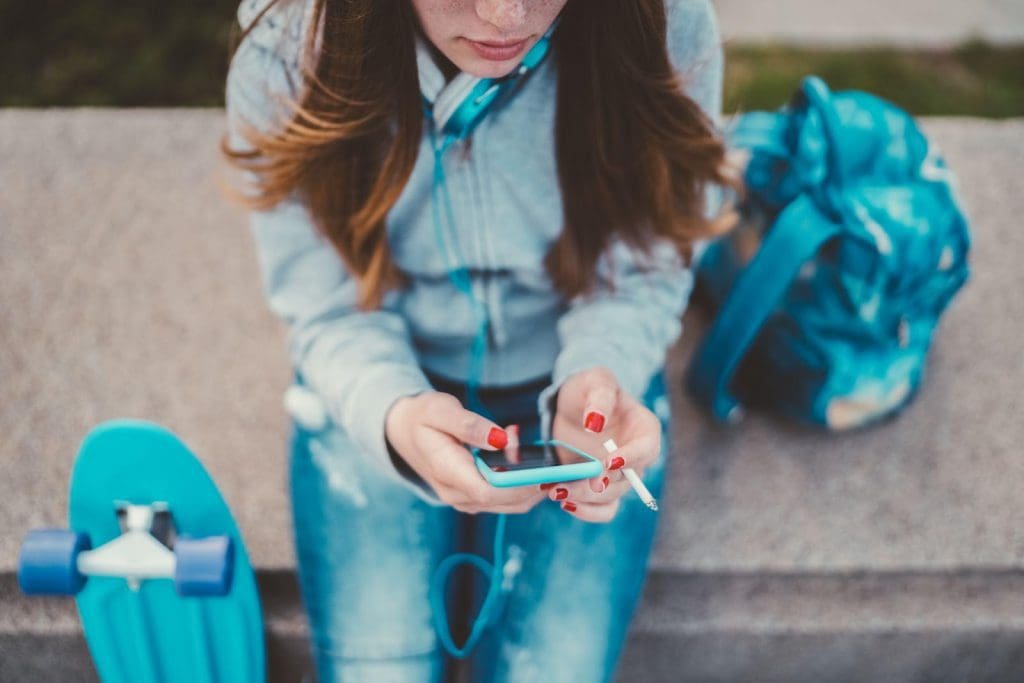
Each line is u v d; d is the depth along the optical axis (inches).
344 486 52.5
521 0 36.8
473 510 44.8
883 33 115.8
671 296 54.1
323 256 50.8
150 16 107.8
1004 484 63.9
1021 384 69.6
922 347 62.6
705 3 45.6
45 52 104.3
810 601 60.2
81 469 47.1
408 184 46.8
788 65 109.7
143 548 46.7
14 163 79.3
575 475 39.4
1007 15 119.5
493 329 52.5
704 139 48.0
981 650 61.2
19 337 68.1
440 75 43.5
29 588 46.1
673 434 65.5
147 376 66.6
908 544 60.7
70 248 73.7
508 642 51.2
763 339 62.4
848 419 63.6
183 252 74.3
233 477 61.7
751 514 61.7
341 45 41.3
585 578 51.4
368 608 50.9
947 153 84.5
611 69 44.0
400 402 46.2
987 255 77.5
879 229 56.3
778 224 57.1
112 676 54.2
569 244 49.6
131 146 81.4
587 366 48.8
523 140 46.3
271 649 59.5
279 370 67.7
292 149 45.1
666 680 62.6
